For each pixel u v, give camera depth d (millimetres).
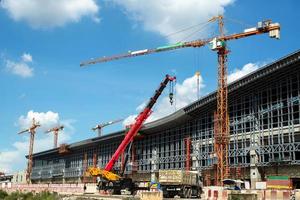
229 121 104250
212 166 106750
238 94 101188
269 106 93688
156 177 128250
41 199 78688
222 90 102250
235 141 101188
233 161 100688
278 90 92000
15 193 92375
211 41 106500
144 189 83688
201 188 73062
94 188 88812
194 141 115812
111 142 156500
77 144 176125
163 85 92500
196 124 116375
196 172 73688
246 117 99500
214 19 108375
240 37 104438
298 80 87125
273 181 78375
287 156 87750
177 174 69688
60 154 194875
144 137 138500
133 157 141000
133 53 124375
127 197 58906
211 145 109375
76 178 181125
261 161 93188
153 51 122000
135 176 138750
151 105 92688
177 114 117188
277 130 90750
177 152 122562
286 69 86500
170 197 69938
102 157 163000
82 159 179125
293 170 86938
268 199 52344
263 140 93812
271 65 87375
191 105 111688
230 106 105375
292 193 51094
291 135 87562
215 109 107812
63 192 93188
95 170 85062
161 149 130250
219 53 105688
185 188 70438
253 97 98188
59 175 196625
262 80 92625
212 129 109688
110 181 84500
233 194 42031
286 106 89500
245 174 97188
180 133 123062
